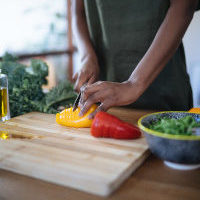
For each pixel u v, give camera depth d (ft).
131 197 1.85
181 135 2.08
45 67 4.08
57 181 2.03
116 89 2.93
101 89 2.93
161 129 2.24
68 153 2.36
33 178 2.16
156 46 3.04
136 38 3.96
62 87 3.87
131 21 3.93
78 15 4.45
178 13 3.06
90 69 3.82
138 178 2.09
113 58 4.21
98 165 2.12
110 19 4.04
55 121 3.30
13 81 3.77
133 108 4.02
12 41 9.05
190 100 4.38
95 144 2.56
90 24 4.34
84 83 3.71
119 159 2.23
